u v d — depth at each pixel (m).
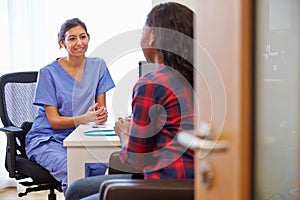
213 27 0.78
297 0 0.78
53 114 2.62
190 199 1.14
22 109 2.72
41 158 2.51
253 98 0.70
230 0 0.71
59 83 2.69
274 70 0.76
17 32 3.40
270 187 0.77
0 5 3.34
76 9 3.39
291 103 0.78
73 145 1.87
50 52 3.43
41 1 3.38
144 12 3.34
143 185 1.16
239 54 0.68
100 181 1.77
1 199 3.35
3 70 3.39
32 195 3.46
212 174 0.79
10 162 2.51
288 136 0.78
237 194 0.70
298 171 0.78
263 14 0.75
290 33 0.79
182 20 1.36
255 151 0.72
